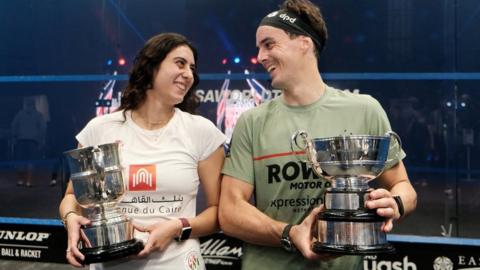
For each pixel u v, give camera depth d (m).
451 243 2.15
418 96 2.22
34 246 2.47
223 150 1.35
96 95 2.47
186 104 1.41
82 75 2.48
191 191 1.27
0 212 2.54
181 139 1.27
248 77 2.34
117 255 1.07
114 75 2.46
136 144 1.26
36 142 2.53
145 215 1.21
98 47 2.47
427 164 2.21
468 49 2.18
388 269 2.20
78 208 1.29
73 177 1.13
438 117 2.21
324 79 2.30
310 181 1.15
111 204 1.16
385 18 2.24
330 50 2.29
